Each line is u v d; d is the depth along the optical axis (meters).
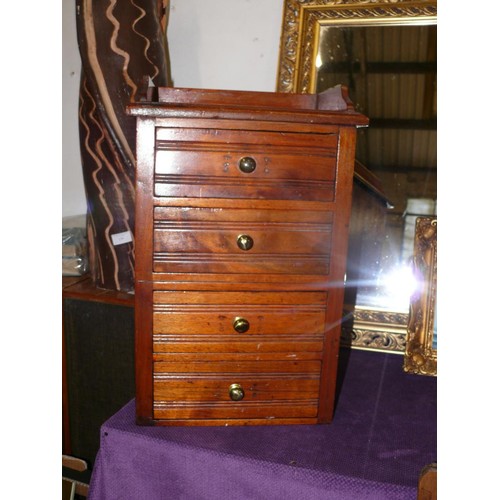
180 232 1.00
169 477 1.00
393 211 1.43
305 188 1.00
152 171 0.97
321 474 0.90
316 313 1.06
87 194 1.45
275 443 1.00
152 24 1.35
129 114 0.94
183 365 1.05
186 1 1.58
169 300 1.02
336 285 1.05
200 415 1.07
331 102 1.13
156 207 0.99
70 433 1.53
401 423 1.09
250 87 1.58
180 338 1.04
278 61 1.48
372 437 1.03
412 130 1.41
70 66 1.76
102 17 1.27
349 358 1.43
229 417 1.08
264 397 1.08
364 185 1.41
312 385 1.08
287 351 1.06
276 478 0.93
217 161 0.98
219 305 1.04
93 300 1.41
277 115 0.96
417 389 1.26
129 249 1.42
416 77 1.40
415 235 1.33
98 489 1.04
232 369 1.06
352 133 0.99
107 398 1.47
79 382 1.48
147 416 1.06
